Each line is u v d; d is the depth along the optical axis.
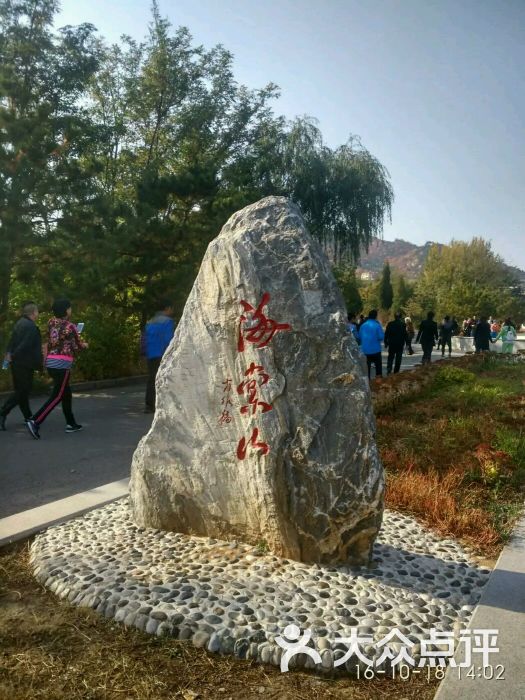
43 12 10.84
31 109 10.94
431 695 2.73
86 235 11.09
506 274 59.25
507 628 3.12
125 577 3.50
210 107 18.22
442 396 10.58
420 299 50.53
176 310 13.73
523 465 6.35
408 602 3.32
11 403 8.20
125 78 17.73
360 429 3.61
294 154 21.56
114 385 13.35
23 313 8.09
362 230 22.78
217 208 13.44
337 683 2.79
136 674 2.78
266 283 3.80
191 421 4.07
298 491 3.65
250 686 2.74
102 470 6.44
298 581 3.47
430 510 4.79
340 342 3.69
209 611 3.14
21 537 4.21
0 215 10.37
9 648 2.96
